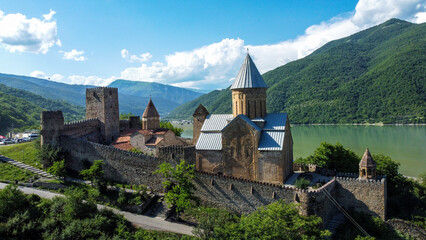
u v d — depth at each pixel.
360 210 38.12
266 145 44.75
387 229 36.03
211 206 38.16
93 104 62.66
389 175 47.78
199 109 58.59
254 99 49.72
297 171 54.06
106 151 45.22
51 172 43.38
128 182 43.28
